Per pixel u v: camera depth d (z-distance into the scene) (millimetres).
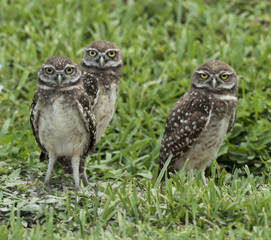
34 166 10828
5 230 7785
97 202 8484
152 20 16875
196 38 16234
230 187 9352
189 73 14562
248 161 11742
